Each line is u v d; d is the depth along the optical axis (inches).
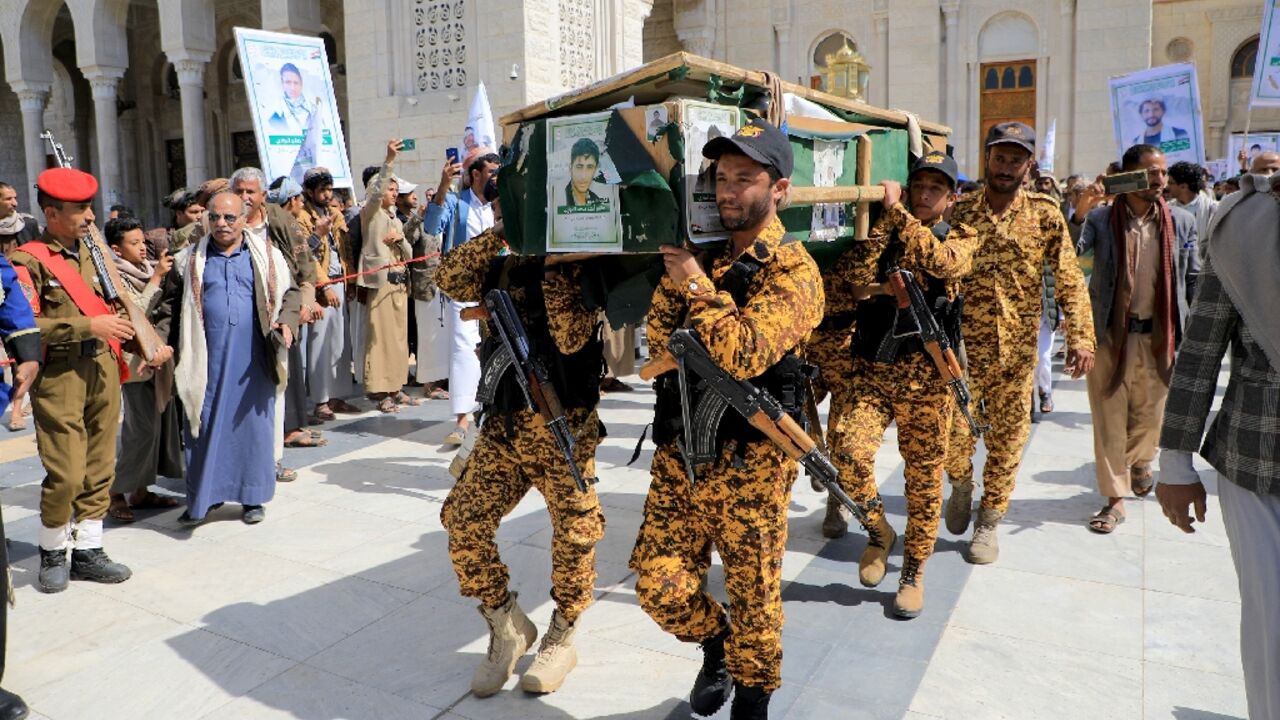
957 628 141.2
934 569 165.0
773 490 98.7
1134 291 185.9
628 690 123.6
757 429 96.7
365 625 145.2
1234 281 88.0
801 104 122.6
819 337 160.6
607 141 98.6
